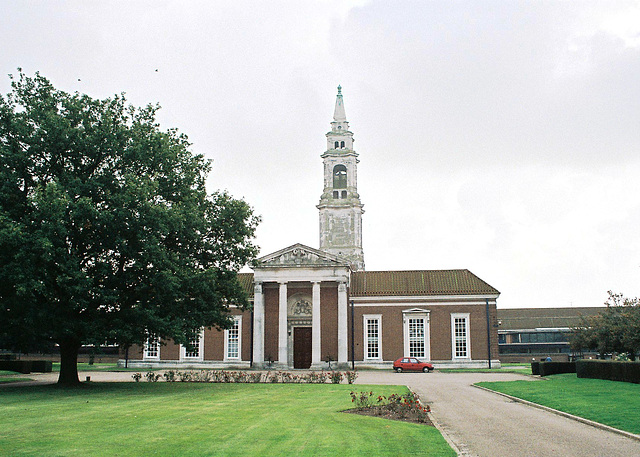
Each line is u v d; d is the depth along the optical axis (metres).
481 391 38.81
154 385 42.72
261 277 71.38
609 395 31.88
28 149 39.56
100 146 40.75
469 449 18.44
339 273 70.56
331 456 16.91
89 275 39.66
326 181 119.19
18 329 39.69
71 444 18.97
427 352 71.25
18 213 38.41
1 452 17.78
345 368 68.62
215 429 21.80
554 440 19.95
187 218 41.78
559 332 99.81
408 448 18.00
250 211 46.69
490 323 71.31
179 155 45.53
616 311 54.66
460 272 76.75
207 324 45.62
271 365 70.62
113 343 41.28
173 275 40.50
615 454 17.58
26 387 40.44
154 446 18.61
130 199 38.00
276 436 20.22
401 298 72.69
